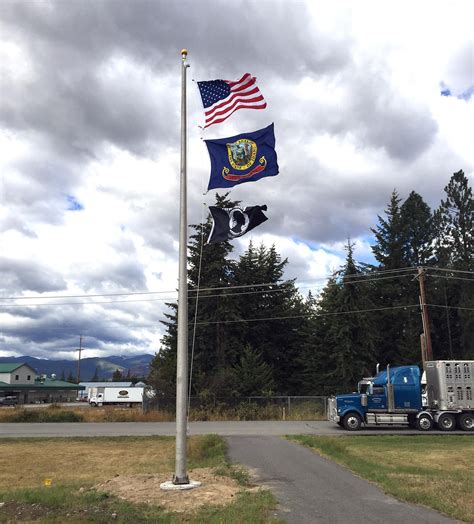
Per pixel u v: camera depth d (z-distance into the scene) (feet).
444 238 197.06
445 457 58.44
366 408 96.32
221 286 179.22
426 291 195.62
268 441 70.23
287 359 196.24
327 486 37.04
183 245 39.58
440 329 196.34
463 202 194.80
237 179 42.75
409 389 95.86
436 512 29.37
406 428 98.58
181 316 38.40
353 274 174.81
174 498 32.81
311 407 137.28
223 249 181.47
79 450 73.51
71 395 368.27
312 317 195.31
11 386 321.11
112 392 255.91
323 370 179.93
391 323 199.62
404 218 208.13
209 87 44.80
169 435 90.58
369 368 174.70
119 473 51.93
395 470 45.91
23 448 76.33
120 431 100.32
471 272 173.27
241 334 185.26
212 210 42.96
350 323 170.19
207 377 158.92
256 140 43.32
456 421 94.48
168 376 166.61
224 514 28.17
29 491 36.94
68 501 32.09
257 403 141.18
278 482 38.63
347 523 26.86
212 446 64.23
